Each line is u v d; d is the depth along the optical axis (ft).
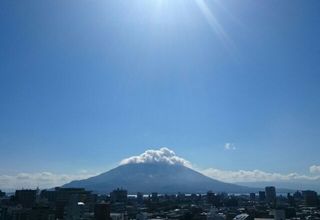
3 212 645.92
